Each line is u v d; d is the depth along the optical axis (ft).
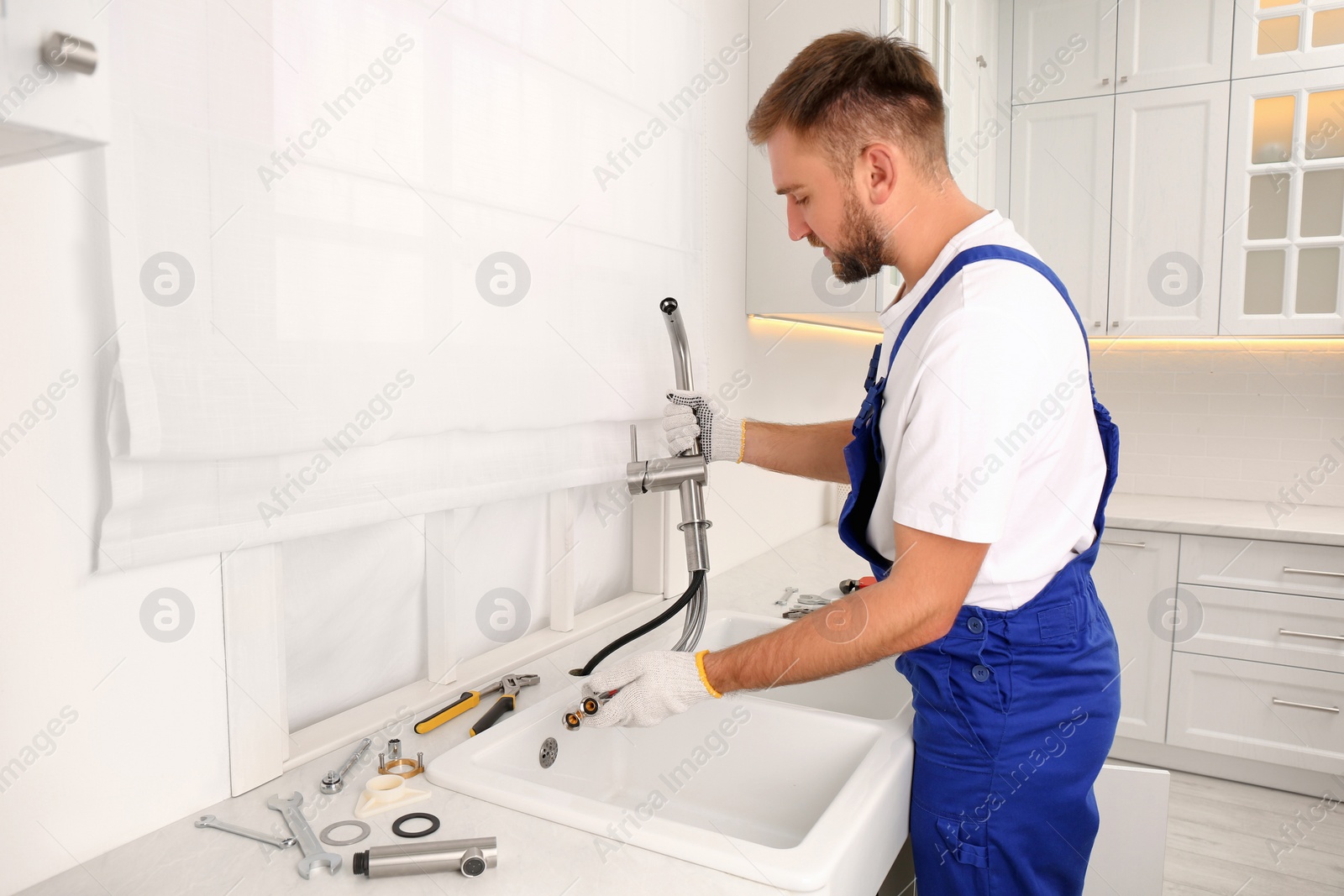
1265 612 8.32
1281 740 8.33
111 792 2.59
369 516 3.30
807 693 5.17
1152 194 9.21
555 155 4.18
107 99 1.36
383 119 3.21
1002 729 3.37
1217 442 10.09
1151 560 8.79
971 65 8.29
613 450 4.83
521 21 3.89
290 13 2.83
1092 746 3.48
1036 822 3.44
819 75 3.30
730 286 6.42
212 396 2.63
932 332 3.05
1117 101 9.26
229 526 2.79
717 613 5.37
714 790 3.93
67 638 2.44
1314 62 8.45
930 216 3.46
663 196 5.16
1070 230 9.59
